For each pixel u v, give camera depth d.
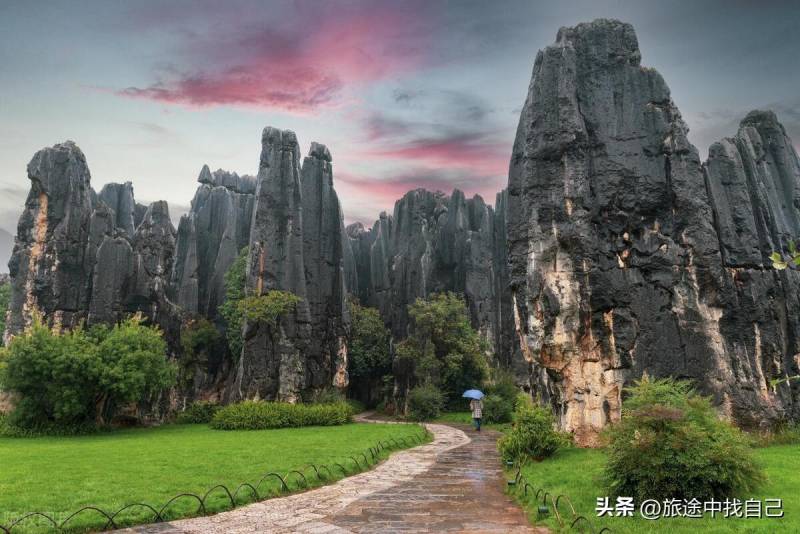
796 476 17.11
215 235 78.25
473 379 61.72
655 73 30.09
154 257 55.28
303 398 56.66
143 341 45.16
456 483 20.86
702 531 12.34
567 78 29.44
